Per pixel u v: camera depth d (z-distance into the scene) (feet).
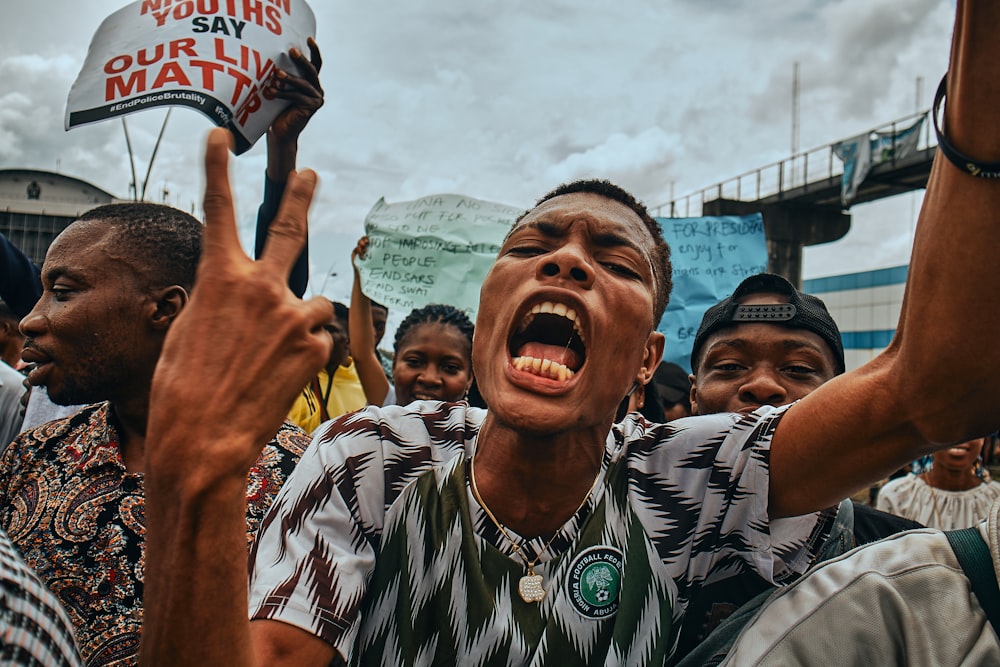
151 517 2.59
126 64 5.55
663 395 11.53
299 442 5.65
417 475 4.19
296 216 2.72
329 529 3.89
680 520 4.25
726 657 4.01
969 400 3.51
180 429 2.50
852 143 41.70
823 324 6.64
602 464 4.37
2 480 5.26
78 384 5.01
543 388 3.91
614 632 3.99
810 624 3.80
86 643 4.45
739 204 39.47
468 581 4.00
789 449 4.08
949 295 3.39
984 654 3.55
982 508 11.80
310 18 6.13
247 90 5.65
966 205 3.31
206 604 2.57
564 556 4.07
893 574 3.83
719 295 13.00
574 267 4.07
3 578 2.28
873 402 3.74
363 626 3.99
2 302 12.60
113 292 5.01
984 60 3.10
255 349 2.55
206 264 2.56
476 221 12.34
